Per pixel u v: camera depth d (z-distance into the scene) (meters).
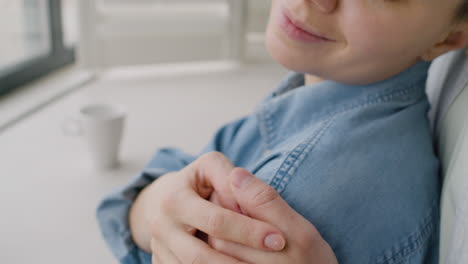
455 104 0.66
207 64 1.92
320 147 0.60
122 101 1.44
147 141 1.20
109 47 1.70
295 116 0.67
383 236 0.59
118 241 0.73
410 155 0.62
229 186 0.62
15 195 1.00
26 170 1.07
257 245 0.57
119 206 0.73
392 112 0.64
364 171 0.60
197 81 1.70
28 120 1.28
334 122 0.62
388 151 0.61
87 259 0.87
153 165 0.81
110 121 1.04
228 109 1.42
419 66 0.65
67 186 1.03
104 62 1.72
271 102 0.69
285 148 0.63
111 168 1.09
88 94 1.50
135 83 1.64
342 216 0.59
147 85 1.62
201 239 0.62
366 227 0.59
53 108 1.36
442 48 0.63
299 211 0.59
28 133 1.22
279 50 0.63
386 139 0.62
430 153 0.64
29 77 1.51
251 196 0.58
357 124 0.62
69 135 1.22
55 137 1.21
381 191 0.60
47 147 1.16
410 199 0.60
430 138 0.65
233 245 0.59
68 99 1.44
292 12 0.61
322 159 0.60
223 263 0.58
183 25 1.76
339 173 0.59
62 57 1.72
